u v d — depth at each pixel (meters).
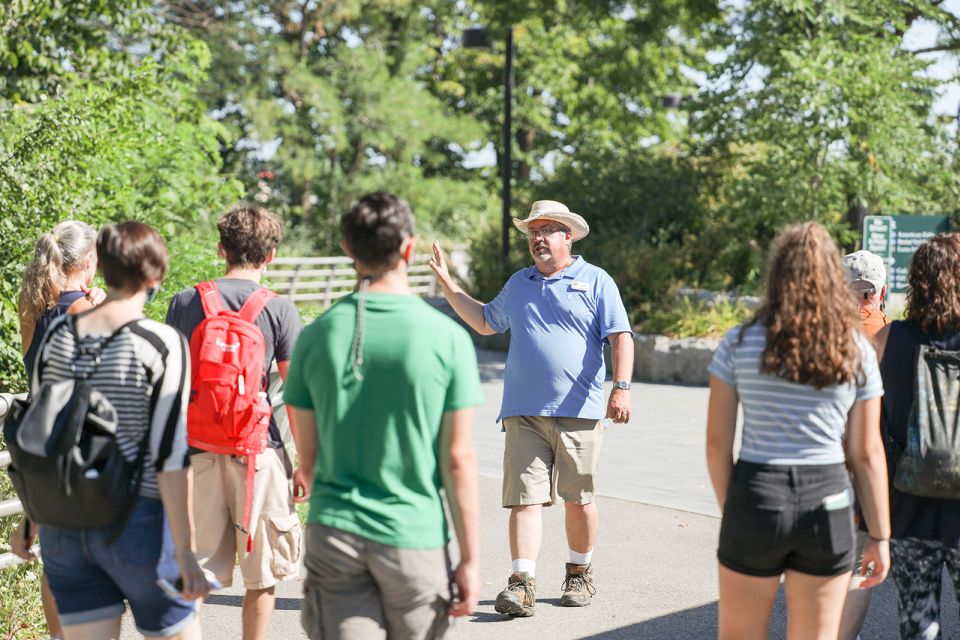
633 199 21.14
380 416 2.86
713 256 19.81
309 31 34.78
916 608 3.78
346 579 2.88
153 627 3.08
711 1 18.80
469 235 25.08
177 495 3.00
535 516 5.20
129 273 3.05
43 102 9.09
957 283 3.72
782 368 3.07
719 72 18.75
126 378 2.97
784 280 3.10
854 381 3.10
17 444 2.87
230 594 5.43
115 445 2.92
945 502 3.71
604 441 10.16
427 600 2.89
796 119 17.50
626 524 7.00
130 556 2.99
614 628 5.02
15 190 7.39
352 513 2.85
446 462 2.90
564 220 5.21
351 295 2.96
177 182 10.48
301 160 32.38
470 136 35.44
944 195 18.50
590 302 5.20
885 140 17.14
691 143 22.27
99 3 11.80
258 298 4.08
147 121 9.74
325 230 33.81
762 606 3.20
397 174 34.47
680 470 8.80
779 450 3.10
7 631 4.62
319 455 2.95
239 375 3.89
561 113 41.12
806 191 17.56
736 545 3.14
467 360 2.91
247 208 4.17
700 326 15.13
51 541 3.03
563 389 5.14
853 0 18.20
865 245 14.03
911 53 18.89
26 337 3.95
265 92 32.09
